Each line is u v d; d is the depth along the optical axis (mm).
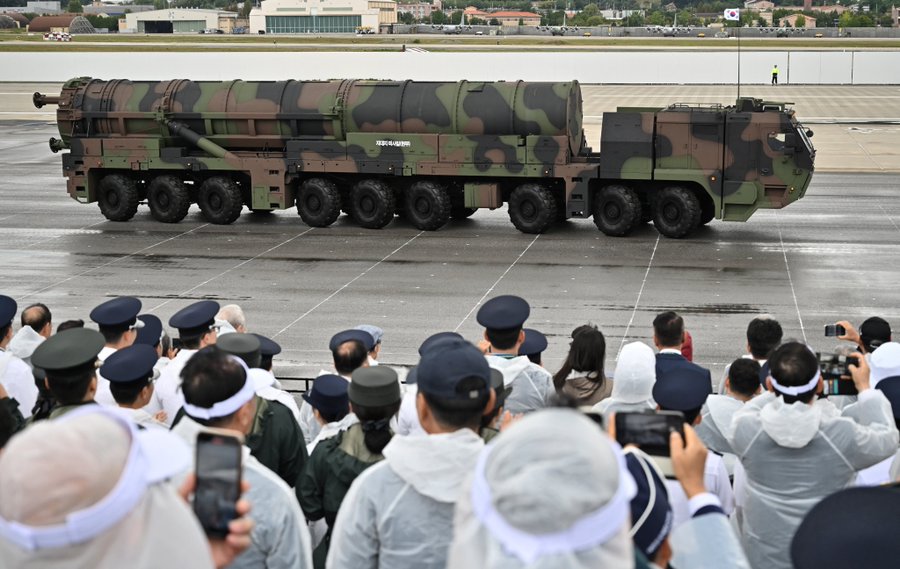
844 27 122938
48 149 36000
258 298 16438
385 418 4723
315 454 4902
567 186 20484
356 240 20703
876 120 40656
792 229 21156
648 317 15008
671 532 2979
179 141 22812
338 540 3613
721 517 2971
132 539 1915
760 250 19250
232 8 180750
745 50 75250
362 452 4820
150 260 19203
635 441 3119
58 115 22906
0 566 1860
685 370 4734
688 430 3107
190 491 2613
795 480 4594
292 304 16062
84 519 1848
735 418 4781
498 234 21094
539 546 1804
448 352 3420
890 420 4812
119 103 22547
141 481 1927
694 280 17094
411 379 5492
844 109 44688
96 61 68375
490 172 20766
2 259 19391
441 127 20906
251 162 21984
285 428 5285
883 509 1966
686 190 20109
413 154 21062
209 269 18422
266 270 18281
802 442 4492
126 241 20938
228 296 16562
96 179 23297
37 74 65312
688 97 49656
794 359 4516
